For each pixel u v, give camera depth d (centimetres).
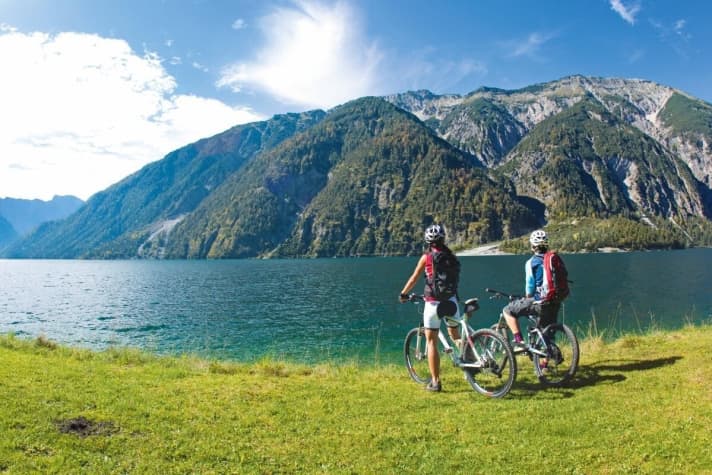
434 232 881
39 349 1299
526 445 619
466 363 880
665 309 5725
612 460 570
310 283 11575
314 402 807
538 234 954
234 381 938
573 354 902
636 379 870
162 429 658
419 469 566
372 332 4703
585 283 9438
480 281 10725
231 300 8094
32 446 572
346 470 562
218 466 565
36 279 15550
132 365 1157
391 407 785
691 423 648
